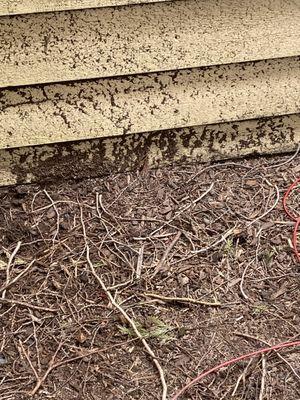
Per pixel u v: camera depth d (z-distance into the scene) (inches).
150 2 54.7
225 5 56.2
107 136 60.1
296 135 64.7
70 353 47.6
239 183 61.9
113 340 48.4
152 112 59.9
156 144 61.9
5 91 56.1
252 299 51.4
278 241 56.1
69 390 45.3
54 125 58.5
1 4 52.0
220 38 57.6
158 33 56.3
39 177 61.1
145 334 48.2
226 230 56.9
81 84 57.3
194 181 61.9
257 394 44.6
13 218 58.3
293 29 58.6
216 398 44.4
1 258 54.8
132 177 62.2
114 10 54.6
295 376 45.8
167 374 46.1
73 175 61.6
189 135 62.1
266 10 57.2
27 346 48.2
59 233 56.7
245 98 61.2
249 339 48.4
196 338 48.5
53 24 54.1
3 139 58.1
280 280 53.0
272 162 64.5
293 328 49.1
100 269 53.6
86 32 55.0
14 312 50.6
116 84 57.9
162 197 60.1
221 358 47.0
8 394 44.9
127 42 56.2
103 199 59.9
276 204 59.4
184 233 56.5
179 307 50.8
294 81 61.5
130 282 52.4
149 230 56.9
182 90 59.5
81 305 50.9
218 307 50.8
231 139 63.3
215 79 59.7
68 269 53.6
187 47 57.5
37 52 54.9
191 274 53.2
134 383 45.6
